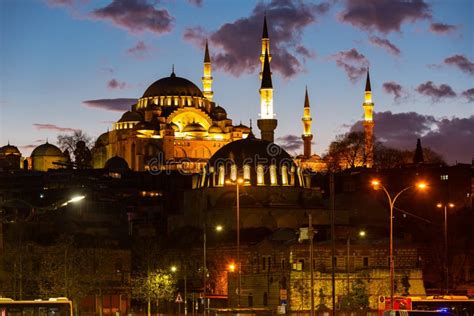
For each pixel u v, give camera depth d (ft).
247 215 611.88
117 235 653.30
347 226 597.11
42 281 456.04
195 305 524.52
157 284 497.46
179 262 593.42
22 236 503.20
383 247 530.27
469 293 517.14
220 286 572.10
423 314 295.48
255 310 338.54
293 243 526.98
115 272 546.67
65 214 640.17
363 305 472.03
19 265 447.83
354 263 524.11
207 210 627.46
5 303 270.26
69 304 273.33
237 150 640.99
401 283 490.08
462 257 563.48
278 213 616.80
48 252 500.33
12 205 544.21
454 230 622.54
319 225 607.37
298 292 474.90
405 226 648.79
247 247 562.66
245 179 627.05
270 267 536.01
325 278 479.00
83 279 473.26
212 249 586.04
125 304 535.60
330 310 441.68
